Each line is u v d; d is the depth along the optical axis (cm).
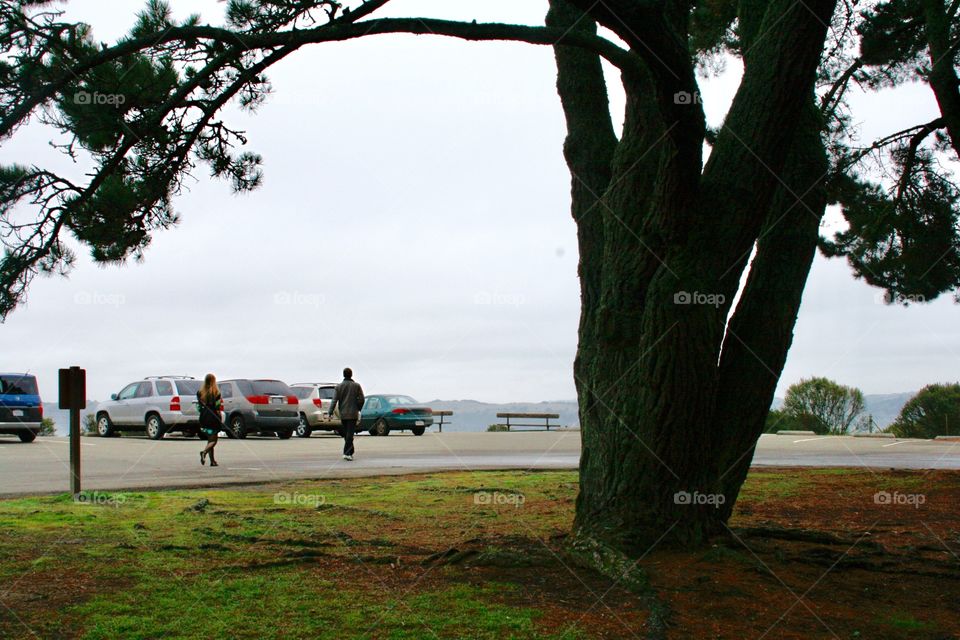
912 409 3631
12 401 2627
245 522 941
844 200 1639
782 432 3669
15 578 650
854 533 887
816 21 663
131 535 851
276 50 722
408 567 681
